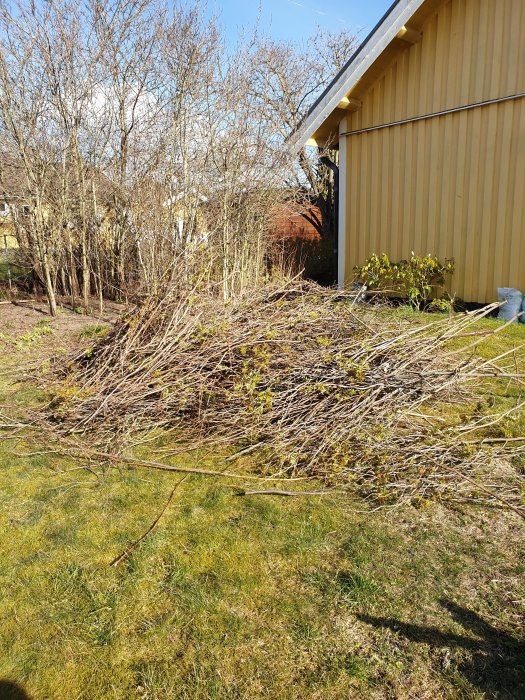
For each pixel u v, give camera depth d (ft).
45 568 8.38
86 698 6.15
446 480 10.59
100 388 14.05
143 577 8.06
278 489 10.70
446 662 6.46
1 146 31.27
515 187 23.94
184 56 33.96
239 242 28.63
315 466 11.34
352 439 11.70
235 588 7.78
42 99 30.09
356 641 6.82
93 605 7.53
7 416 14.65
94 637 6.98
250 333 13.85
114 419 13.74
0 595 7.79
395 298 28.78
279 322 14.23
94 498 10.49
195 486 10.89
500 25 23.43
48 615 7.36
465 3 24.35
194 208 29.22
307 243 43.24
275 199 30.40
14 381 17.78
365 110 28.96
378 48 25.43
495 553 8.54
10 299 35.35
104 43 31.65
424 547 8.73
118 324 16.14
